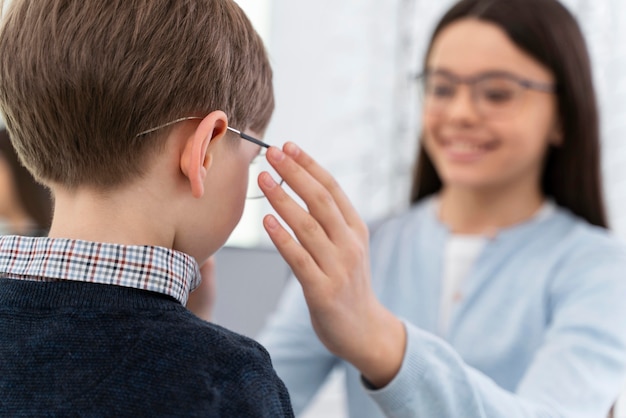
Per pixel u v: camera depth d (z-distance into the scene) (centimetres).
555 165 145
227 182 76
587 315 120
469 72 135
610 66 208
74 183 70
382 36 229
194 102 71
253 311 186
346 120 230
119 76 68
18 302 65
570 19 139
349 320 84
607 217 147
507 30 134
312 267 82
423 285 142
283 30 229
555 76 137
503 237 138
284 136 229
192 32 71
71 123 69
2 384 62
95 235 69
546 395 108
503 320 132
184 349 63
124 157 69
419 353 87
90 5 69
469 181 138
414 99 227
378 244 151
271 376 66
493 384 94
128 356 62
